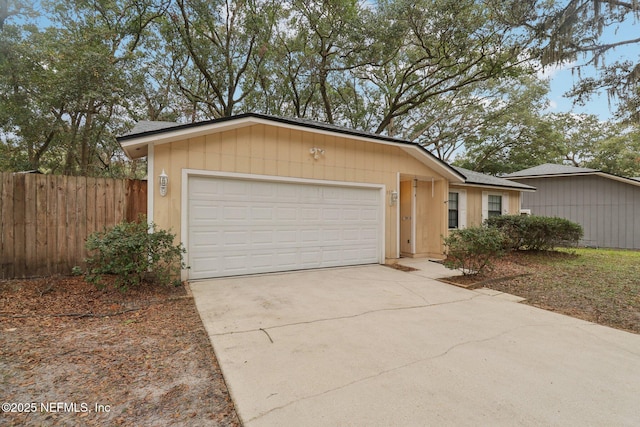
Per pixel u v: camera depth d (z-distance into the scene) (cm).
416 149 853
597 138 2577
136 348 320
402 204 1014
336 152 763
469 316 435
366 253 817
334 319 412
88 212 571
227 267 634
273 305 466
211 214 619
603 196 1373
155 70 1598
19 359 289
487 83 1939
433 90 1992
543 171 1534
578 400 238
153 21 1431
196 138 601
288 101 1977
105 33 1218
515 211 1250
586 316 443
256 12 1496
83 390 245
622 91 726
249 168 651
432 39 1334
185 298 491
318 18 1478
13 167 1313
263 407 224
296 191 713
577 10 691
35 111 1188
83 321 389
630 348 336
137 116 1488
